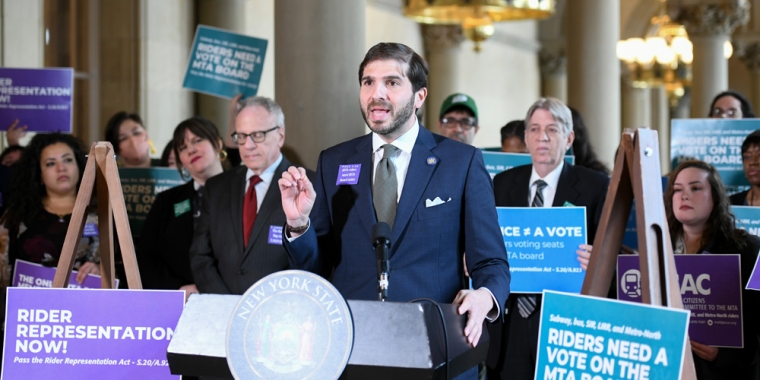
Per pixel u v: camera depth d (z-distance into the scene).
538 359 2.38
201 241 4.08
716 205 3.75
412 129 2.87
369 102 2.75
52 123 5.79
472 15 9.23
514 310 3.76
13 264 4.35
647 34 21.25
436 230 2.76
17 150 5.69
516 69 17.80
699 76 15.14
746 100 6.22
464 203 2.81
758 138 4.68
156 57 8.89
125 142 5.87
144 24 8.74
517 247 3.70
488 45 16.45
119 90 8.73
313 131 4.92
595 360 2.28
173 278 4.45
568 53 9.98
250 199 4.04
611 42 9.83
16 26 7.60
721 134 5.14
